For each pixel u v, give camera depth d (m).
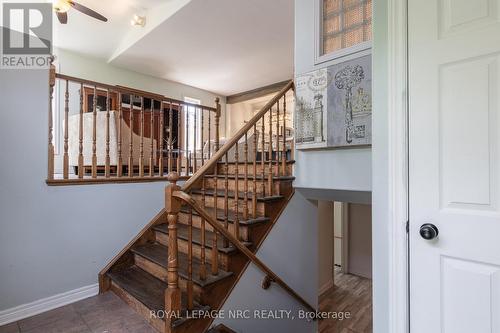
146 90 5.74
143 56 4.90
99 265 2.46
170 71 5.62
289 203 2.65
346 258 4.73
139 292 2.13
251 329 2.21
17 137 2.05
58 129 4.51
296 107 2.62
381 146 1.27
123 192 2.64
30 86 2.11
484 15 1.04
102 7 3.88
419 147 1.15
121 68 5.38
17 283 2.04
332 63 2.36
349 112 2.24
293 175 2.71
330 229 4.21
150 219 2.84
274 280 2.38
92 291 2.39
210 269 2.10
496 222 1.00
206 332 1.88
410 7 1.19
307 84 2.53
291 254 2.66
